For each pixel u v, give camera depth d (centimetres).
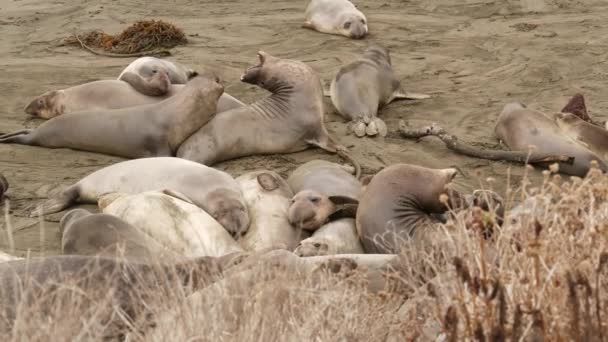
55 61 3212
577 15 3812
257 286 1127
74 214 1758
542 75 3002
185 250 1608
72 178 2133
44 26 3797
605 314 1012
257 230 1700
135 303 1182
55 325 1042
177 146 2222
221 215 1722
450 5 4066
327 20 3625
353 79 2589
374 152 2328
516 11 3916
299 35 3600
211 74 2319
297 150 2308
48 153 2281
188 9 4116
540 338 1003
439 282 1073
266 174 1841
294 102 2292
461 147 2305
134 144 2208
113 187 1905
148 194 1705
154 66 2669
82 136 2253
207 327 1069
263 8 4122
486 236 1177
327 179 1895
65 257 1268
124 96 2397
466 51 3325
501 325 989
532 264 1029
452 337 1006
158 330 1084
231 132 2222
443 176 1644
